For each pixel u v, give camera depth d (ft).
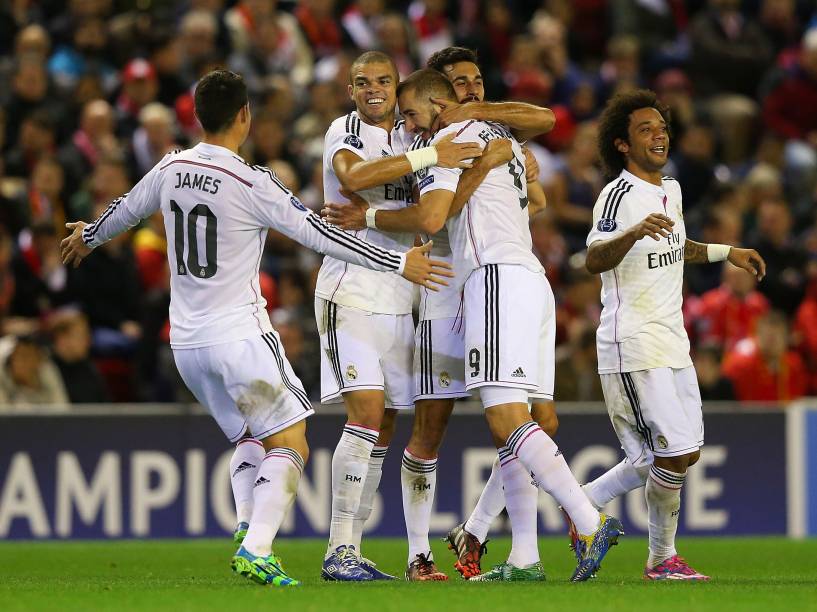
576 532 72.79
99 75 163.02
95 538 119.44
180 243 69.72
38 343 124.57
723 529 124.67
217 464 120.57
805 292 151.33
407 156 71.87
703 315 142.92
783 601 62.85
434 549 108.37
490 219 73.92
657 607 59.88
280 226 68.85
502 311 72.69
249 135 152.35
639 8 195.52
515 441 71.87
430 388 76.64
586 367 128.57
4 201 141.18
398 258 68.13
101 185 142.72
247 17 172.04
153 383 131.54
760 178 163.43
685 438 76.18
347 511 75.66
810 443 125.49
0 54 169.48
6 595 65.98
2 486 119.24
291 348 126.82
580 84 178.09
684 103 176.04
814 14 205.98
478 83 79.82
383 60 75.77
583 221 158.40
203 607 59.26
